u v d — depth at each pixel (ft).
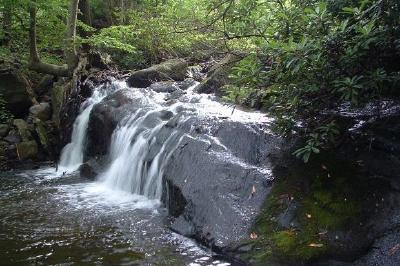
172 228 17.25
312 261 12.80
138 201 21.50
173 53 44.06
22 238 17.06
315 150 13.75
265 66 14.30
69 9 37.09
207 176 17.60
